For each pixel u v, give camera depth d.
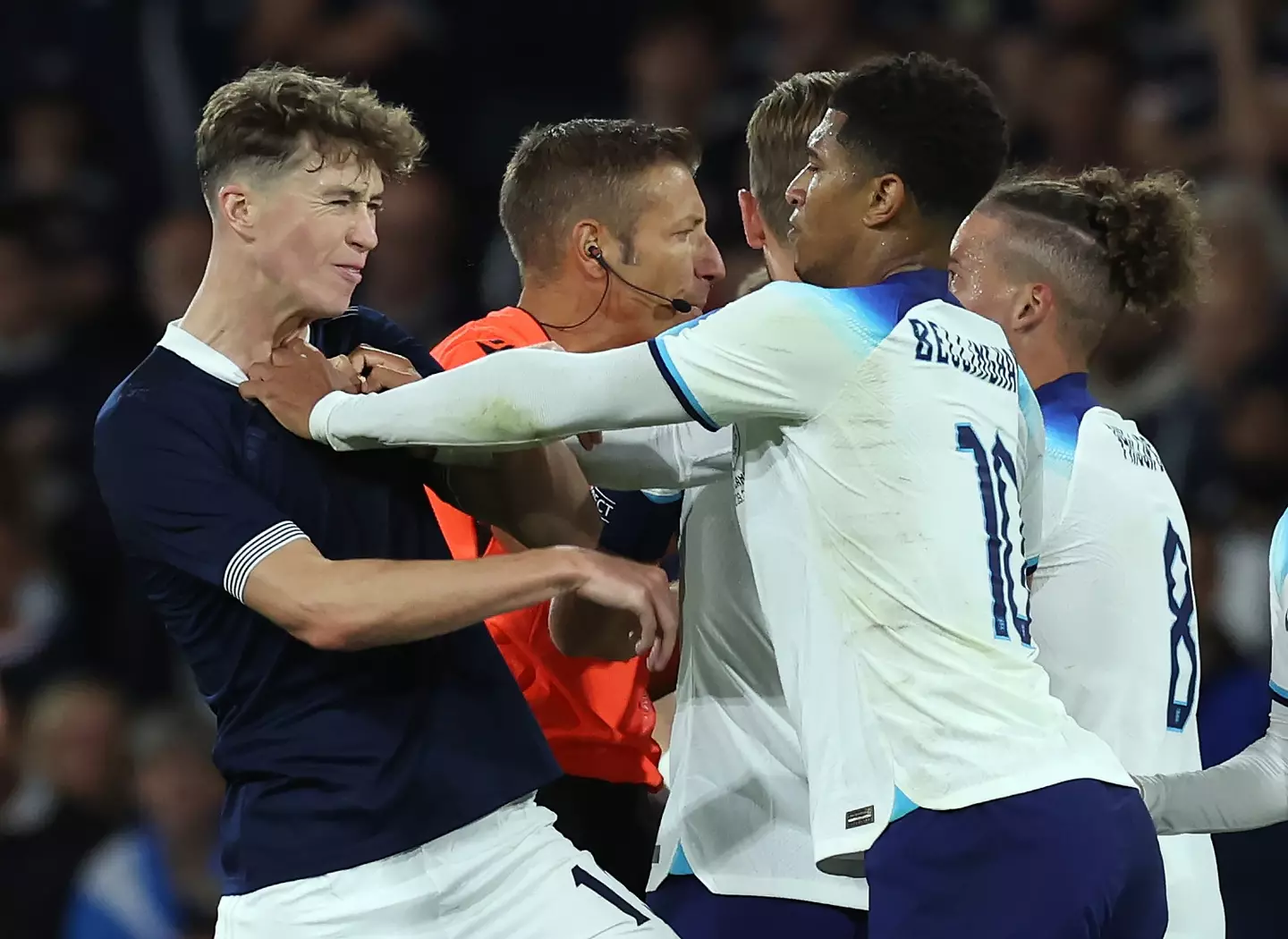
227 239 10.20
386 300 25.36
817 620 9.78
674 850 11.60
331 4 28.45
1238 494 21.95
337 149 10.10
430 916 10.22
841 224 10.20
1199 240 12.61
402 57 28.17
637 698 12.80
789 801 11.22
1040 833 9.41
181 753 18.62
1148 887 9.83
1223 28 27.70
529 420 9.71
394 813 10.15
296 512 10.20
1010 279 12.10
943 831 9.45
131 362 26.33
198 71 28.61
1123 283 12.15
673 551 17.02
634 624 11.41
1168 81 27.94
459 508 11.17
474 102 28.75
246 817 10.28
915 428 9.70
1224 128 27.17
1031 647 10.06
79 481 24.53
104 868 18.64
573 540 11.10
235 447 10.11
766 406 9.67
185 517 9.89
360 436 9.97
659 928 10.56
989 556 9.80
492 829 10.43
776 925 11.22
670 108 27.70
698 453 11.09
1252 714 17.06
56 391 25.36
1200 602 18.27
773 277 12.12
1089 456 11.65
